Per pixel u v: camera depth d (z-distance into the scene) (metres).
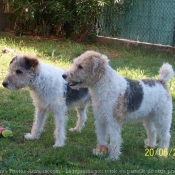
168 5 4.18
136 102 1.64
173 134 2.03
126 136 1.95
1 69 2.98
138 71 3.16
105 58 1.61
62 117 1.80
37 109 1.86
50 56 3.61
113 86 1.59
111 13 4.64
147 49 4.29
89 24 4.62
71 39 4.86
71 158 1.64
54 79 1.76
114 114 1.60
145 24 4.41
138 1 4.42
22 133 1.93
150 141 1.85
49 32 4.96
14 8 4.70
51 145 1.79
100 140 1.72
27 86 1.77
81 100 1.93
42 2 4.75
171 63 3.66
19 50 3.72
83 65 1.59
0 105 2.29
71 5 4.62
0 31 5.07
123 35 4.62
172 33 4.18
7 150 1.66
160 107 1.73
